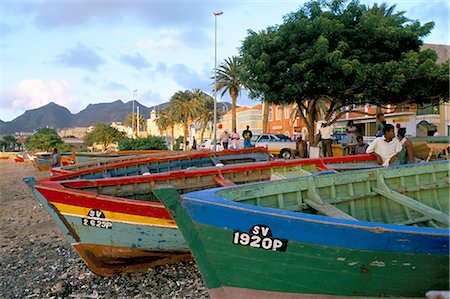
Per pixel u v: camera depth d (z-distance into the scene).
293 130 41.78
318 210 4.77
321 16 16.23
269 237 3.85
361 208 5.62
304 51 16.11
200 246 4.04
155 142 37.41
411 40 17.11
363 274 3.90
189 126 72.50
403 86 17.28
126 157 12.27
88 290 6.20
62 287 6.25
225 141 24.02
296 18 17.05
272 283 4.06
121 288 6.20
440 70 15.95
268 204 4.96
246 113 51.62
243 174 8.19
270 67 16.44
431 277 3.93
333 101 18.86
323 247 3.81
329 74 15.95
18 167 40.47
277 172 8.51
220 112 61.59
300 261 3.91
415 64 15.93
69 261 7.66
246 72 17.23
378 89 16.67
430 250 3.78
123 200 5.99
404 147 8.50
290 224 3.78
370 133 35.28
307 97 17.98
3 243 9.24
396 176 5.96
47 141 65.88
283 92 16.44
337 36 16.25
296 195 5.20
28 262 7.70
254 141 24.50
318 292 4.06
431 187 6.20
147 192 7.16
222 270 4.09
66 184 6.51
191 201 3.87
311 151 17.52
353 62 15.28
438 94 17.86
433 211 4.77
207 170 7.66
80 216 6.13
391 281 3.94
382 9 22.38
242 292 4.18
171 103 57.94
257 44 16.61
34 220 11.97
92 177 9.07
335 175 5.47
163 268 6.99
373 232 3.70
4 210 13.92
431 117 29.70
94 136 72.75
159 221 6.09
